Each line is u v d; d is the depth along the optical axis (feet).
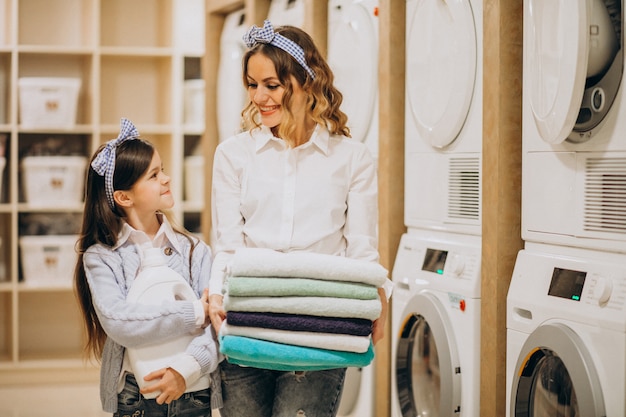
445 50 9.83
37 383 17.79
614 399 7.08
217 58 16.90
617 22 7.30
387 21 11.02
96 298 7.04
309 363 6.66
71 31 19.22
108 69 19.62
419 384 10.68
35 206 17.84
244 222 7.50
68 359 18.28
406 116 10.92
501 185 8.86
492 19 8.88
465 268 9.46
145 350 7.00
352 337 6.66
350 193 7.41
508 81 8.82
